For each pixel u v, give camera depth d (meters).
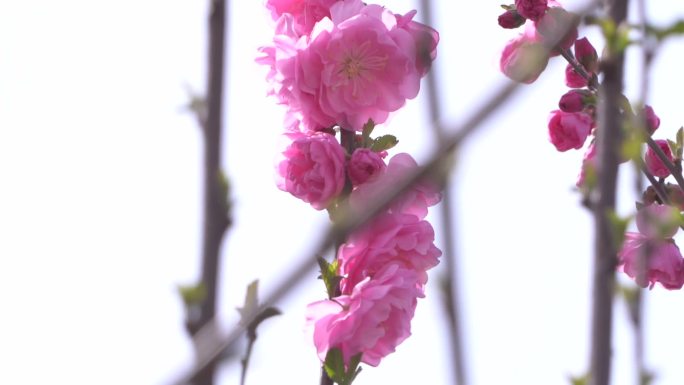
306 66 4.55
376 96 4.57
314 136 4.46
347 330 4.21
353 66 4.57
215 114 2.30
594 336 2.68
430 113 1.72
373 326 4.25
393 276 4.30
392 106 4.57
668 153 5.00
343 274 4.38
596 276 2.71
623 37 3.09
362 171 4.25
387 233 4.32
